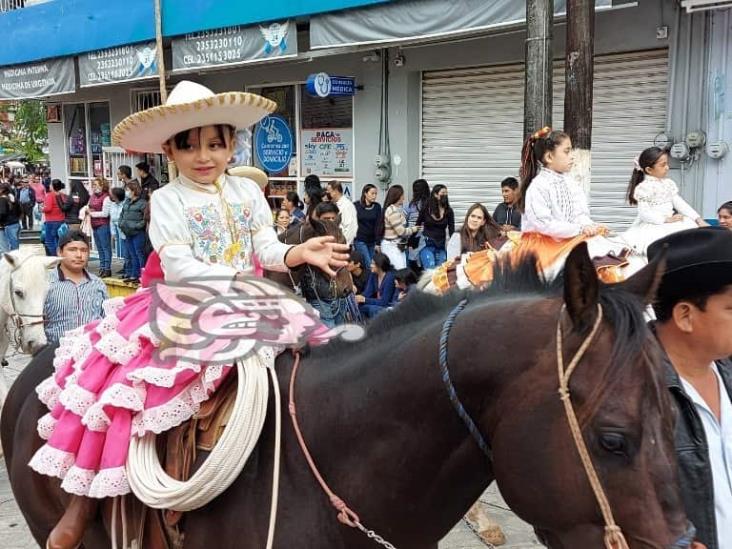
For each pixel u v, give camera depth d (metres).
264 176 3.11
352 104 10.51
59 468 2.27
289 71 11.17
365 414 1.94
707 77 7.30
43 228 14.29
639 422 1.44
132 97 13.93
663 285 1.94
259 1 9.31
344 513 1.92
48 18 12.57
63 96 15.45
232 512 2.05
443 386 1.77
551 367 1.56
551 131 5.16
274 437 2.07
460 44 9.24
